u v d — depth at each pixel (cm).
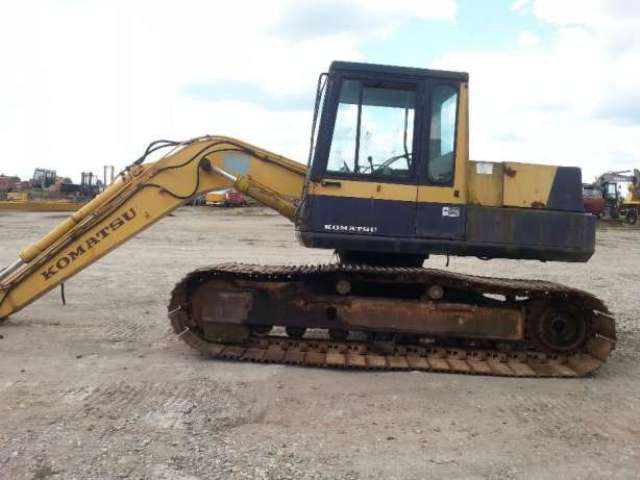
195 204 5284
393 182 655
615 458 454
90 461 424
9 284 747
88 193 5434
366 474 419
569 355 687
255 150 746
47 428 476
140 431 475
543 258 670
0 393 555
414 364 662
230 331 697
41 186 5812
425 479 415
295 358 671
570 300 684
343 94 660
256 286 694
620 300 1136
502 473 427
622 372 686
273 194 740
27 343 729
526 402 572
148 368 640
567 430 506
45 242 748
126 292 1102
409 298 698
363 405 550
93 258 745
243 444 459
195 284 704
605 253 2073
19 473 406
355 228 654
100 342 744
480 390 603
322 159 657
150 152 756
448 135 661
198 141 752
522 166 669
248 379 611
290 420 510
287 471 419
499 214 662
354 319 688
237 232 2634
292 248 1995
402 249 657
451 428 503
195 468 419
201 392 567
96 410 516
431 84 659
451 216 657
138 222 747
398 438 480
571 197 673
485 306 686
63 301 962
